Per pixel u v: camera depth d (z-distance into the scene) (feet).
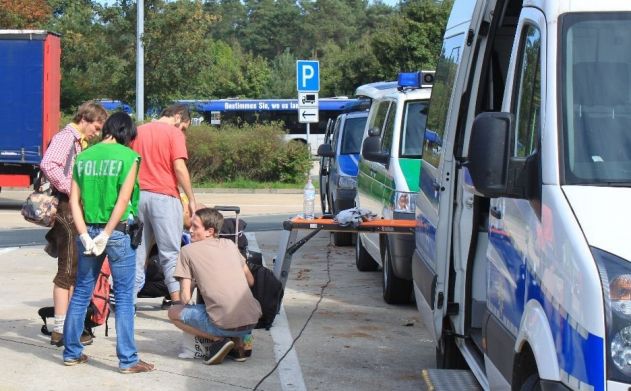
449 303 20.90
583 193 13.14
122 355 22.93
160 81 92.94
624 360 11.60
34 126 69.97
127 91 93.56
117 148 22.35
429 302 22.07
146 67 93.15
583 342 11.87
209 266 24.12
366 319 30.48
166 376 22.94
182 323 24.00
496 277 16.60
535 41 15.39
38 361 23.84
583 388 11.80
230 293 23.98
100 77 94.43
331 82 190.90
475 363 18.81
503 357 15.56
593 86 14.17
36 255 43.39
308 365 24.44
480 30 20.62
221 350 23.86
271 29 402.72
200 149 96.58
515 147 15.70
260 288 27.58
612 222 12.51
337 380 23.07
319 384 22.67
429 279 22.18
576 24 14.69
